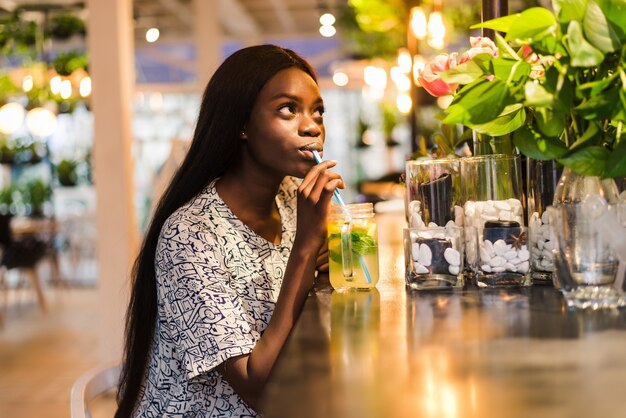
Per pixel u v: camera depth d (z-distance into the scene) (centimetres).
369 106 1439
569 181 132
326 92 1453
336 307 143
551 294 144
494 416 77
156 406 172
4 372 614
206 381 169
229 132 171
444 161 160
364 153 1450
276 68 169
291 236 187
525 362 97
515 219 153
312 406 83
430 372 95
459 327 119
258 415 156
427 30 502
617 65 129
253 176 176
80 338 747
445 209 160
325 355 106
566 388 86
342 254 163
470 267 161
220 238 172
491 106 136
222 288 160
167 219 170
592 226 126
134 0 1087
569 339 109
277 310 153
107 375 191
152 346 177
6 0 1019
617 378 89
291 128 167
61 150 1199
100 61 555
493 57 139
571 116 135
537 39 129
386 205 617
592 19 124
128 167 564
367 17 618
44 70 1051
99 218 562
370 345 110
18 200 1159
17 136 1171
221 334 154
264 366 149
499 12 190
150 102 1227
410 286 159
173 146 570
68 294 1050
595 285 127
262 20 1272
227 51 1373
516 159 154
